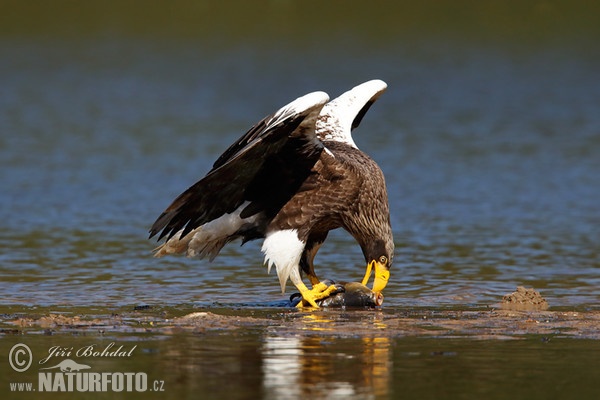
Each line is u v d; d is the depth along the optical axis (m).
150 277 14.23
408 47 56.28
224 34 59.62
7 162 26.80
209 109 39.44
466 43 57.03
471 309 11.94
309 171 12.41
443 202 21.69
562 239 17.59
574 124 34.47
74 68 50.62
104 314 11.45
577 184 23.84
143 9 63.47
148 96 42.88
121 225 18.95
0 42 57.94
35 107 39.12
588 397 8.01
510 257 15.97
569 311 11.71
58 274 14.35
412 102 40.47
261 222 12.55
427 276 14.38
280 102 41.69
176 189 23.33
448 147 29.64
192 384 8.30
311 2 64.31
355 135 32.00
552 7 62.25
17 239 17.38
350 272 15.03
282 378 8.48
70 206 21.08
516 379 8.49
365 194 12.60
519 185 23.73
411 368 8.82
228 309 11.98
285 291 13.38
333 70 50.09
